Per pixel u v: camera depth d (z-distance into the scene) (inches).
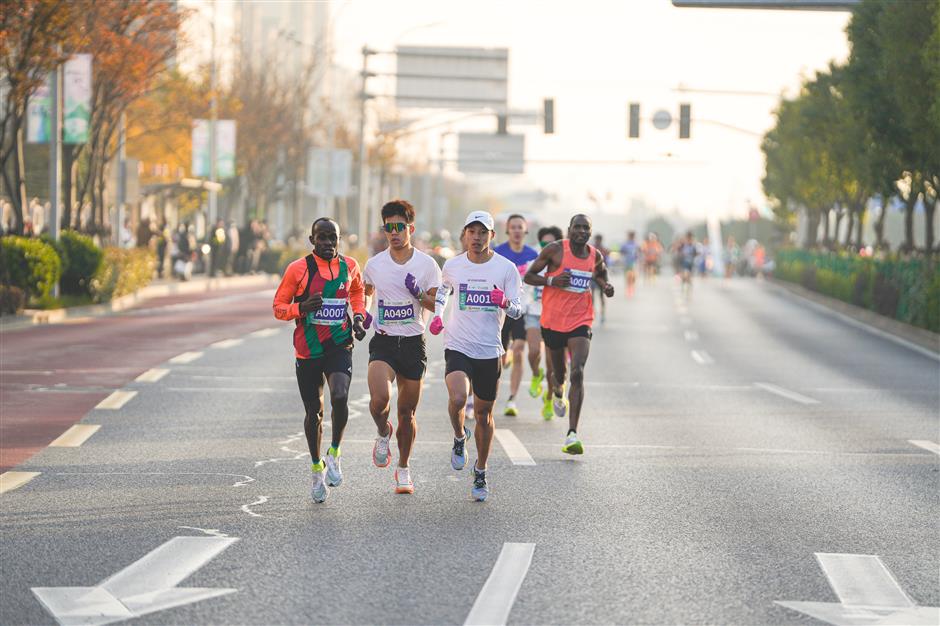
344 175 5128.0
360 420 1272.1
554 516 823.1
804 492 928.9
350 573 663.1
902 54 2628.0
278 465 1002.7
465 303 870.4
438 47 5339.6
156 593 620.4
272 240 6225.4
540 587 641.0
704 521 817.5
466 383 866.1
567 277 1082.1
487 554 711.1
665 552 725.3
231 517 804.0
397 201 858.1
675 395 1579.7
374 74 5265.8
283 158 6141.7
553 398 1227.9
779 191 5693.9
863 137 2910.9
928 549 747.4
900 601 628.7
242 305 3166.8
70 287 2854.3
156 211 5551.2
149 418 1258.6
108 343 2058.3
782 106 5295.3
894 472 1026.1
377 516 812.0
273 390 1498.5
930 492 937.5
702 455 1099.9
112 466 989.8
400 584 641.6
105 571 662.5
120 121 3818.9
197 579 647.8
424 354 878.4
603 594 629.3
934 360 2166.6
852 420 1368.1
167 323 2527.1
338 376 845.8
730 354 2207.2
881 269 3125.0
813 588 650.2
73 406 1336.1
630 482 957.8
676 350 2261.3
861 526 810.2
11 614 581.3
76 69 2770.7
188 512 818.2
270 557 697.0
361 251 4702.3
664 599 621.9
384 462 883.4
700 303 3878.0
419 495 887.7
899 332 2797.7
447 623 573.6
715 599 623.2
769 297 4379.9
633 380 1749.5
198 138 4525.1
